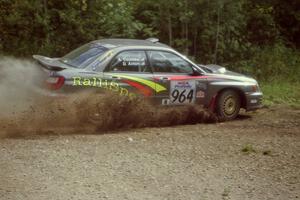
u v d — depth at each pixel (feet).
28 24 49.55
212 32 53.52
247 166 26.02
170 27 53.26
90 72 32.63
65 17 49.16
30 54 48.78
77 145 28.40
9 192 20.84
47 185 21.84
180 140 30.71
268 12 62.69
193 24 53.52
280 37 63.26
